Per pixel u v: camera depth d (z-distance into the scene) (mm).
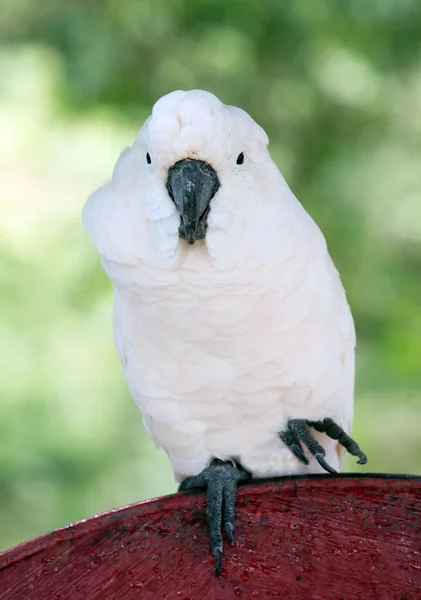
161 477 11258
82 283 11547
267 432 6102
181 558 4988
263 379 5828
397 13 10922
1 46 11859
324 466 5914
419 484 4898
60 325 11500
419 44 11148
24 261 11695
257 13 10984
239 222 5398
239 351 5699
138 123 11469
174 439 6172
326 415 6129
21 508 11109
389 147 11430
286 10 10906
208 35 11156
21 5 11695
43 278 11633
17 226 11805
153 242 5457
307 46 11039
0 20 11836
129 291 5723
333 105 11258
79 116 11633
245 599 4988
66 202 11875
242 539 5055
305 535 4988
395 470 11422
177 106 5398
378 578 4879
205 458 6211
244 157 5500
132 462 11312
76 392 11383
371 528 4918
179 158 5402
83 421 11352
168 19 11234
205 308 5555
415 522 4879
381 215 11414
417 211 11352
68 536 4836
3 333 11422
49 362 11414
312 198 11328
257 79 11133
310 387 5906
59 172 11828
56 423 11328
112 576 4887
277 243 5469
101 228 5633
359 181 11352
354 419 11539
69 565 4844
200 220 5398
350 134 11422
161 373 5926
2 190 11883
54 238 11797
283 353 5734
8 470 11125
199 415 6031
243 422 6051
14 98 11773
